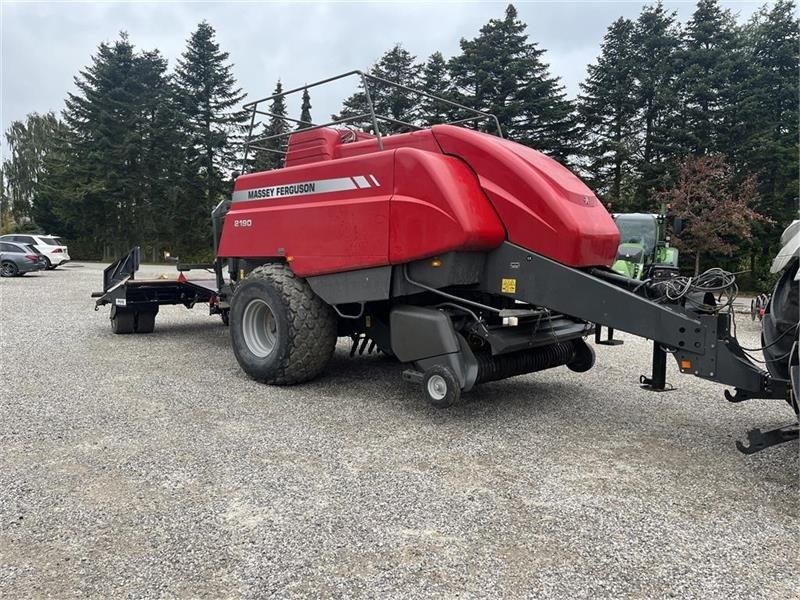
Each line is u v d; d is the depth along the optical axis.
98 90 39.72
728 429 4.83
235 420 4.82
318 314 5.83
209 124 40.91
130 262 8.88
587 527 3.11
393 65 39.41
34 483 3.53
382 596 2.47
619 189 30.92
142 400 5.36
